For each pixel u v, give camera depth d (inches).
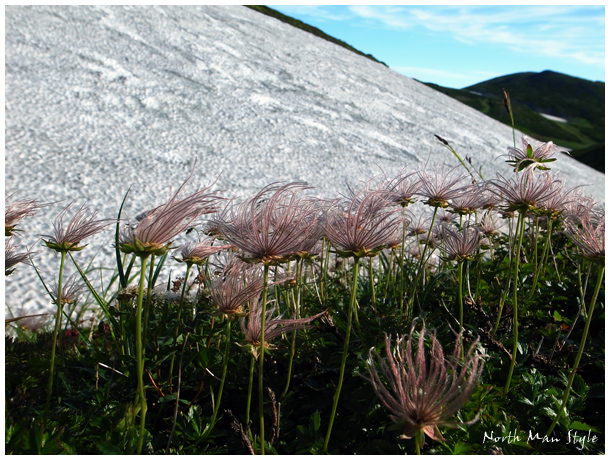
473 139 666.2
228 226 53.5
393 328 74.6
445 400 43.5
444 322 79.0
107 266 189.9
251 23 1021.2
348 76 832.3
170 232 47.1
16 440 48.1
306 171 383.2
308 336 76.5
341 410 66.7
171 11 842.8
